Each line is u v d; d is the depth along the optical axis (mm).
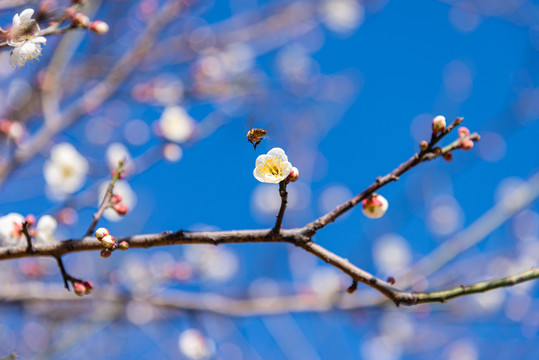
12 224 1281
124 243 1217
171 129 1493
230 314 1597
